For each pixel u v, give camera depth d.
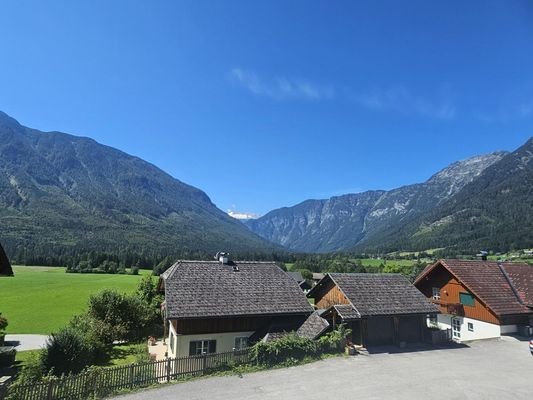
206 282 34.22
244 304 33.06
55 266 172.38
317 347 29.77
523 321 38.38
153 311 46.03
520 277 42.28
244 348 29.69
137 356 33.41
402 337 35.56
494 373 25.70
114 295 42.47
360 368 26.64
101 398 21.17
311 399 20.80
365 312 33.12
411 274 96.19
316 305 40.59
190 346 30.62
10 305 67.44
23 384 19.61
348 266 138.88
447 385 23.14
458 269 41.88
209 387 22.83
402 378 24.45
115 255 163.50
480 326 38.75
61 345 27.42
